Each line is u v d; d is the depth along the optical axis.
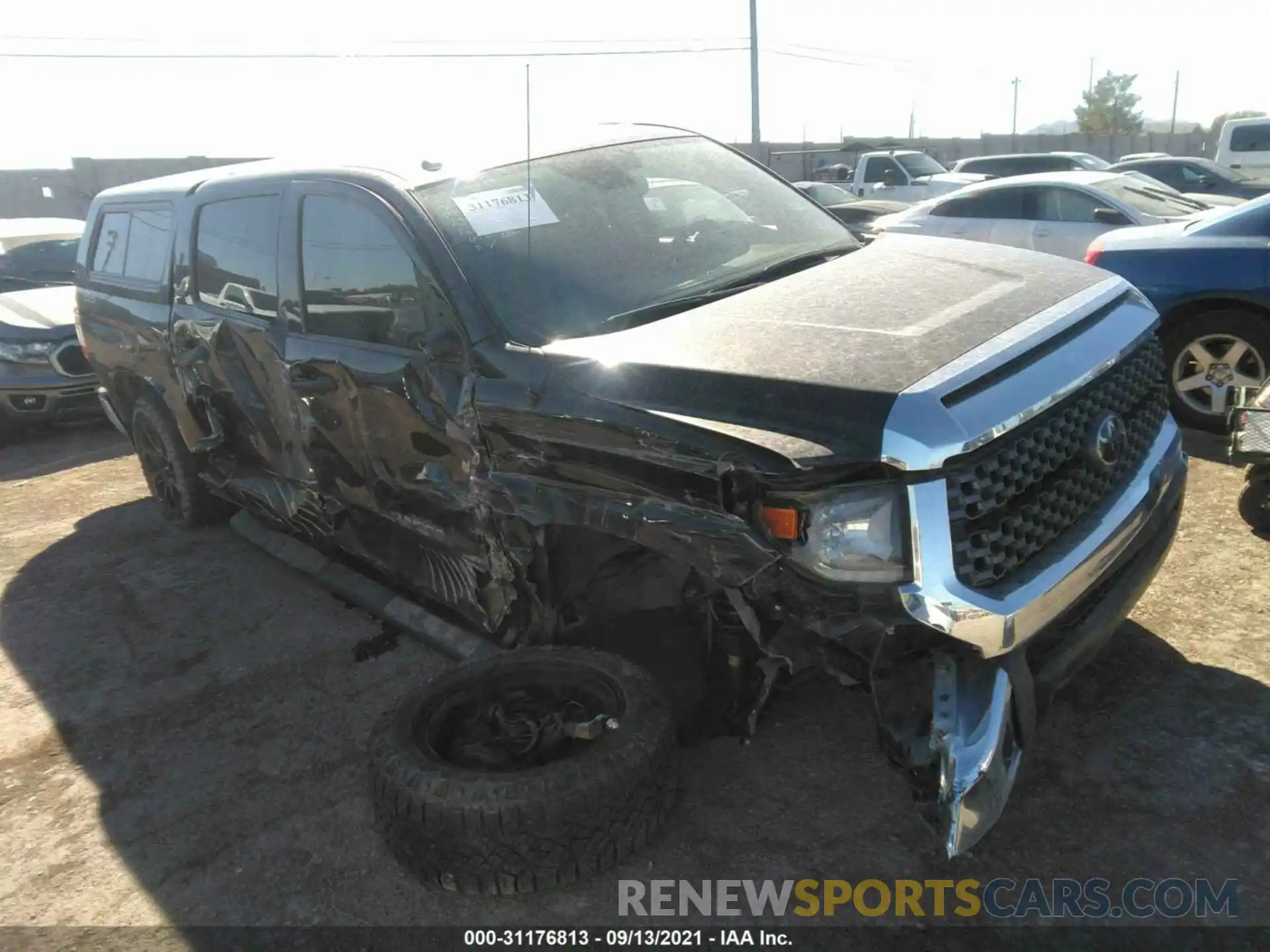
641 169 3.78
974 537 2.27
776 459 2.27
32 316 8.20
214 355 4.40
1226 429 5.93
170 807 3.27
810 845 2.79
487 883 2.59
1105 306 2.95
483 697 3.01
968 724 2.27
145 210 5.21
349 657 4.16
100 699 4.01
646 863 2.76
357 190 3.47
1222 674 3.35
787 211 3.96
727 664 2.76
